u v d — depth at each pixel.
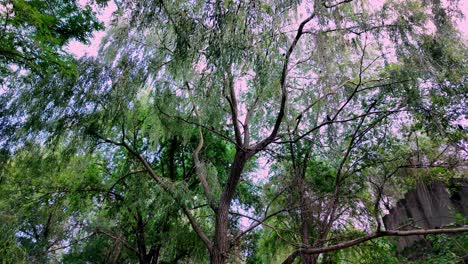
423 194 7.46
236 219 8.75
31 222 8.73
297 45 7.35
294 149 9.21
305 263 7.55
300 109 8.77
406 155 7.91
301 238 7.73
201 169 8.31
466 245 5.55
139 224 9.62
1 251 7.15
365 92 8.25
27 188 8.78
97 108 7.41
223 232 6.79
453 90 6.63
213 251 6.62
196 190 9.99
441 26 6.69
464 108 6.91
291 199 8.20
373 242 8.15
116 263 10.58
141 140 10.17
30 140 7.39
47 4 6.51
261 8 5.49
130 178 8.75
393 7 6.77
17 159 7.50
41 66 5.84
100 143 7.98
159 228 9.59
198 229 7.28
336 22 6.74
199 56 5.68
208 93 6.05
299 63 7.38
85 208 9.70
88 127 7.46
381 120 8.05
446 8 6.74
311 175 9.24
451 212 6.19
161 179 7.51
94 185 9.68
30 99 7.41
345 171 8.67
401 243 7.68
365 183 8.59
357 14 6.86
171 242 8.87
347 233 8.20
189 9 5.95
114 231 9.85
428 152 8.10
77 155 7.92
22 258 7.56
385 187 8.50
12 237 7.39
